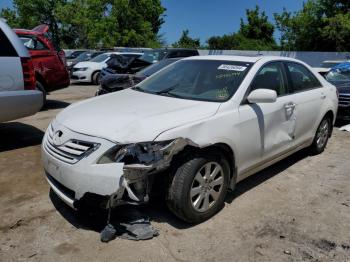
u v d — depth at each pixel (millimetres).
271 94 3938
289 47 34469
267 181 4812
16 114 5676
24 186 4441
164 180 3467
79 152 3338
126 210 3633
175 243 3350
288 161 5637
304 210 4043
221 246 3338
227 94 4062
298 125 5035
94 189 3186
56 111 9164
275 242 3426
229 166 3939
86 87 15570
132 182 3242
